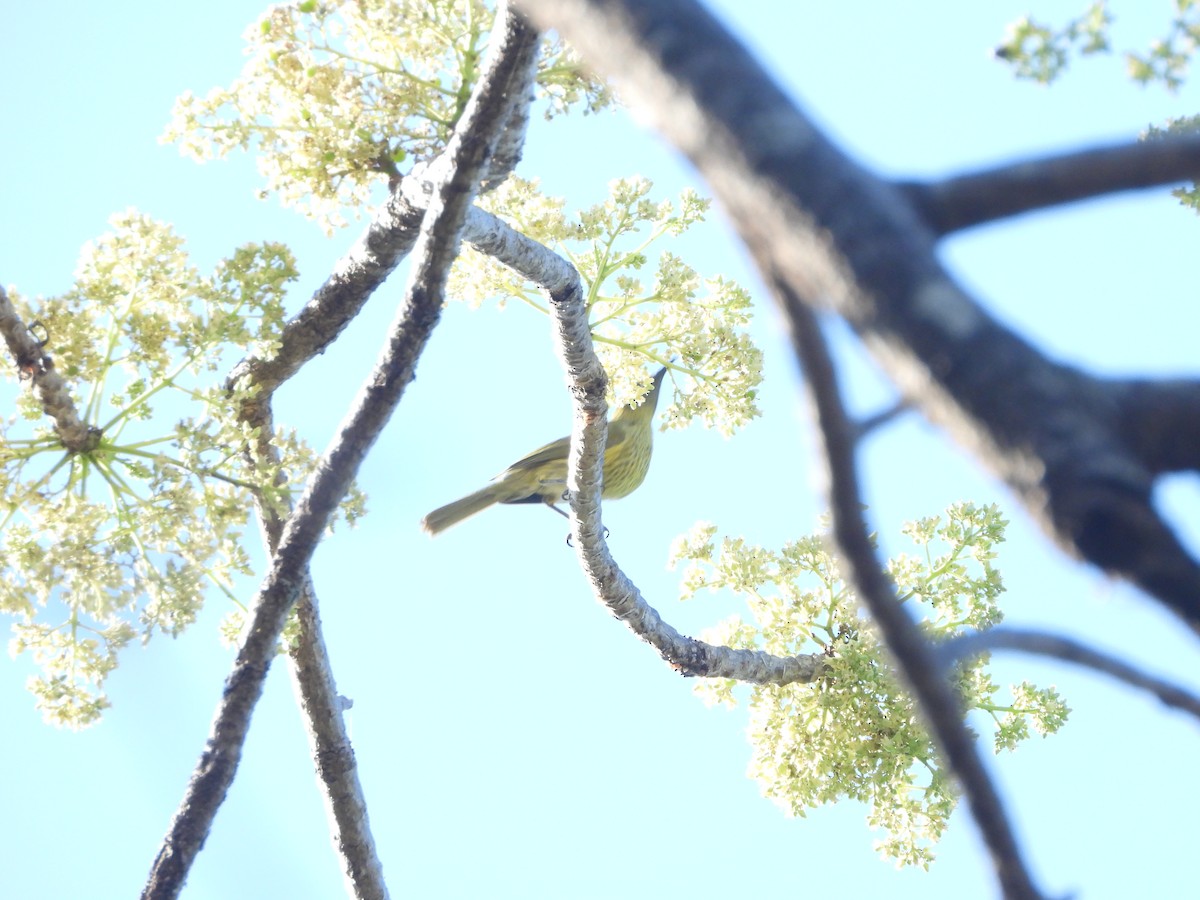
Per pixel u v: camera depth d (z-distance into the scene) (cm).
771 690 1316
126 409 1060
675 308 1301
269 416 1264
